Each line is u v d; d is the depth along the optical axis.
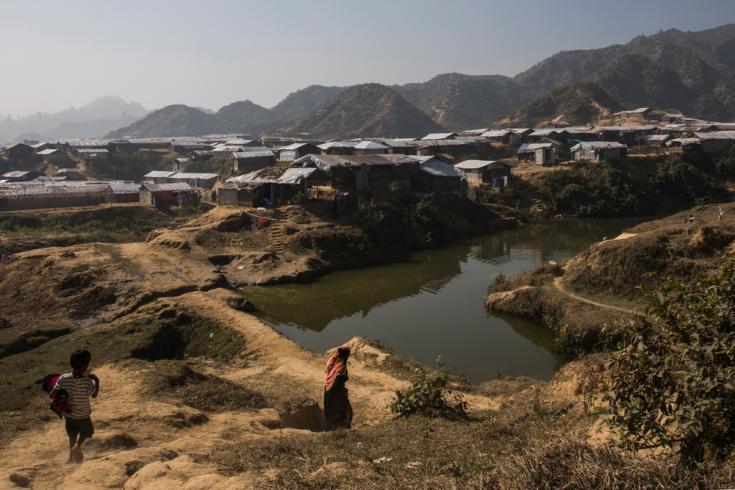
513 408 15.28
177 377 20.06
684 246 35.12
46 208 76.69
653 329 7.53
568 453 6.54
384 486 7.92
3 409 18.39
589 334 29.97
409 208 66.31
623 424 7.22
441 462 9.35
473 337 34.53
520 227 75.06
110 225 72.75
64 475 10.30
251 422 16.44
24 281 41.97
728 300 6.91
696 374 6.48
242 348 29.91
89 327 35.62
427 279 49.75
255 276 49.00
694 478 5.77
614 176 84.94
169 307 34.88
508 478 6.48
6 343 31.31
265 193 65.19
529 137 110.50
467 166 87.62
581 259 39.38
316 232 56.28
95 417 14.98
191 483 8.58
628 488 5.81
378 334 35.47
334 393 13.81
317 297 44.97
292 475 8.80
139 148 146.75
